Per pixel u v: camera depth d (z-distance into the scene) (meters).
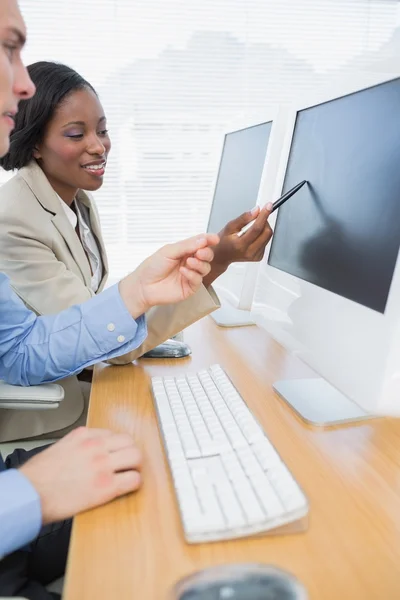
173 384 0.81
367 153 0.71
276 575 0.41
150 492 0.56
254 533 0.48
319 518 0.51
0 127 0.68
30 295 1.07
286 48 2.20
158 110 2.14
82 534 0.50
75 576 0.44
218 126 2.20
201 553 0.47
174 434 0.64
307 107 0.92
